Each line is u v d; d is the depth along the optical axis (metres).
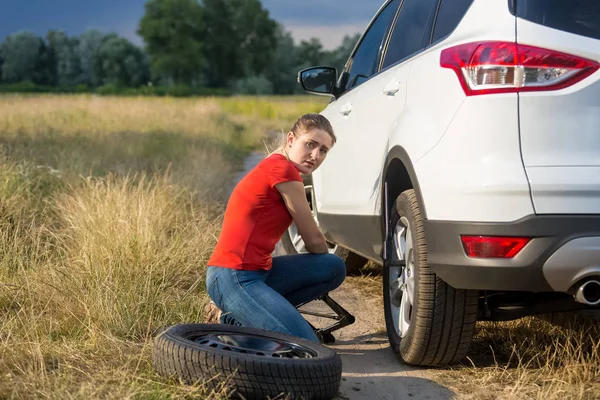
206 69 116.38
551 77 2.71
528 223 2.65
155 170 8.75
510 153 2.72
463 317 3.07
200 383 2.69
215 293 3.33
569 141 2.70
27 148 10.33
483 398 2.95
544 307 3.08
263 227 3.31
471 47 2.87
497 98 2.75
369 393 3.01
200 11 111.00
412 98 3.34
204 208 6.82
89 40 136.88
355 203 4.14
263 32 118.75
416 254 3.12
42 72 137.88
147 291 3.83
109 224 4.85
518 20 2.78
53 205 6.18
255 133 19.62
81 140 12.65
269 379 2.67
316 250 3.50
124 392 2.64
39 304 3.79
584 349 3.29
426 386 3.09
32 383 2.68
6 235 4.84
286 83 124.56
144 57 124.38
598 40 2.73
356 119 4.28
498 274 2.72
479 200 2.72
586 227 2.62
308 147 3.39
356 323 4.10
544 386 2.97
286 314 3.19
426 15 3.68
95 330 3.36
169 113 22.91
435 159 2.93
